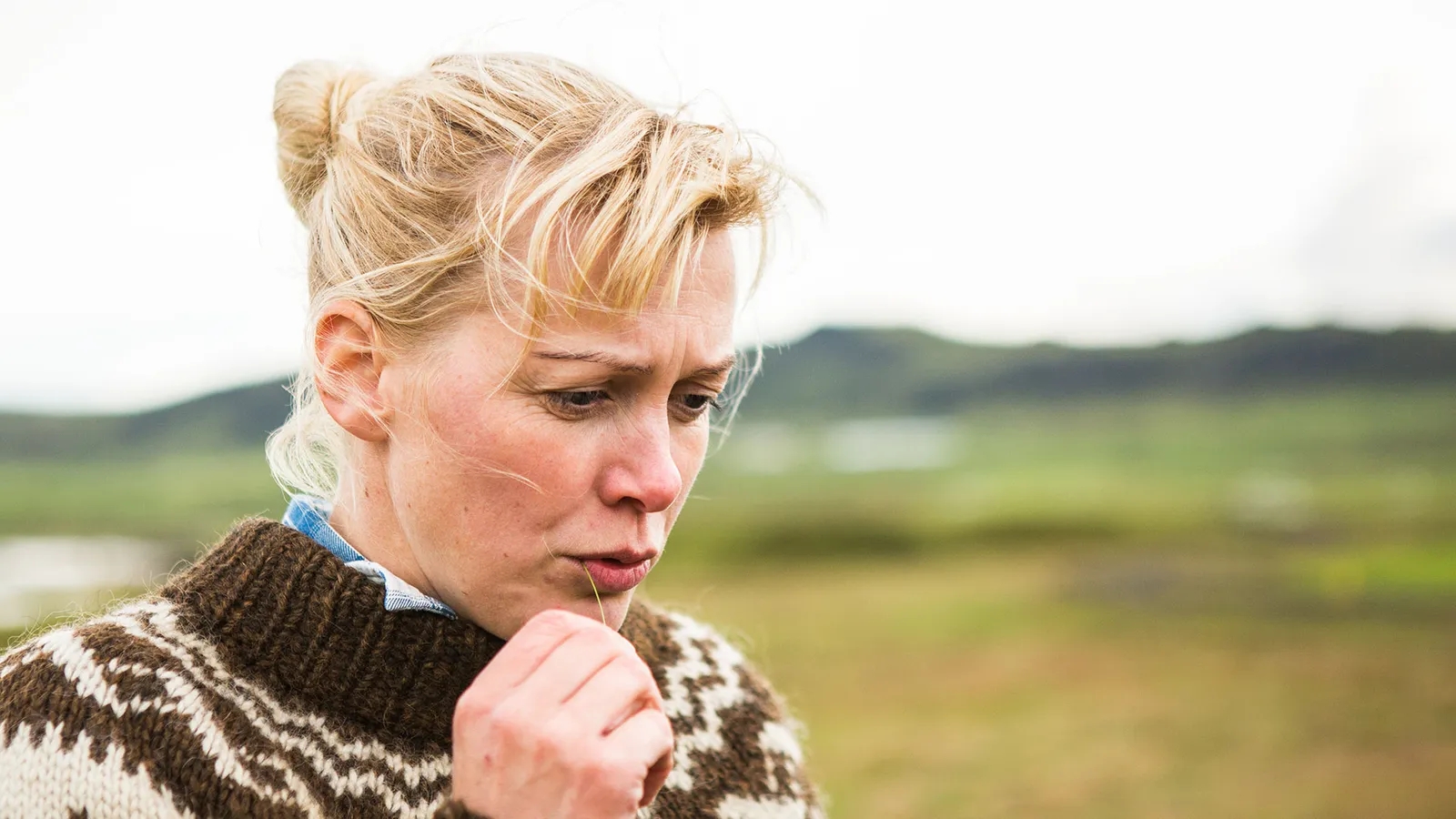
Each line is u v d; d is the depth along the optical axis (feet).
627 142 4.16
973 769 35.32
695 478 4.71
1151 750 38.24
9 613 41.22
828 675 53.21
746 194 4.31
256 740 4.22
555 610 4.11
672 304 4.13
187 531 122.93
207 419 289.12
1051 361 371.76
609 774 3.80
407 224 4.27
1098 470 212.84
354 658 4.37
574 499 4.19
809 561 112.78
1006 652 60.34
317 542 4.61
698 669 5.83
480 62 4.60
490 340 4.11
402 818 4.34
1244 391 326.44
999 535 128.77
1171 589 85.76
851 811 30.73
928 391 362.74
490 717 3.85
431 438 4.21
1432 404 283.59
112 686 4.11
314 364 4.46
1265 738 40.34
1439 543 107.04
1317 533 119.44
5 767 3.95
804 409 353.31
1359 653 59.41
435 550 4.34
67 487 195.11
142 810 3.94
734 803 5.51
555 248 4.02
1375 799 32.37
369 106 4.67
